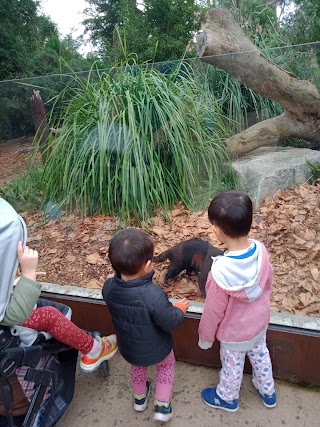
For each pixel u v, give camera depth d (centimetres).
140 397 172
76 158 288
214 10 307
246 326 151
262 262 144
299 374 180
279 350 176
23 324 142
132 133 274
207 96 294
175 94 293
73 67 436
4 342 129
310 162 248
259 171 237
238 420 168
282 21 723
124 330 152
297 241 202
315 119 285
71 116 310
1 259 115
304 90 279
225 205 139
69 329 153
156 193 257
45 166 303
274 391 170
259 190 230
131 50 867
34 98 301
